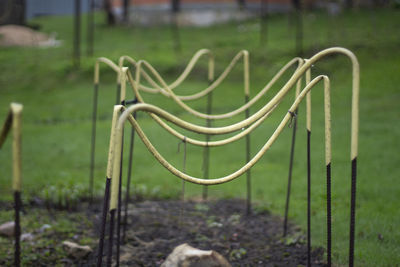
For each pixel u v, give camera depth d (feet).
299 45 57.72
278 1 84.79
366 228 13.02
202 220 15.20
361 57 52.21
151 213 15.83
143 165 23.56
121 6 86.33
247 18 81.82
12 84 47.09
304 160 22.91
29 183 19.74
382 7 81.61
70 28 84.38
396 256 10.96
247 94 14.34
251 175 21.13
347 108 36.24
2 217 15.06
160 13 82.17
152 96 42.70
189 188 19.65
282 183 19.25
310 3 85.87
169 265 9.00
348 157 22.53
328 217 8.07
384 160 21.27
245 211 16.06
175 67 50.70
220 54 56.85
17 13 69.67
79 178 20.66
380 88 41.81
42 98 43.27
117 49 61.00
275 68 50.83
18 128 5.42
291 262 11.35
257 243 12.87
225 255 12.07
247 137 15.38
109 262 6.73
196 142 8.80
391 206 14.98
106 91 44.78
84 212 16.01
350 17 77.15
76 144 28.30
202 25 81.15
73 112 38.60
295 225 14.14
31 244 12.69
